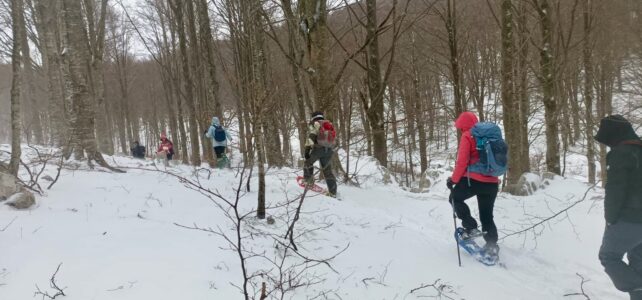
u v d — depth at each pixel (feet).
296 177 28.89
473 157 16.38
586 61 42.65
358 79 46.83
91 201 18.33
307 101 33.83
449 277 14.80
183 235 14.57
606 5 38.78
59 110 56.13
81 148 27.78
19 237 13.08
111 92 112.88
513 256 17.24
